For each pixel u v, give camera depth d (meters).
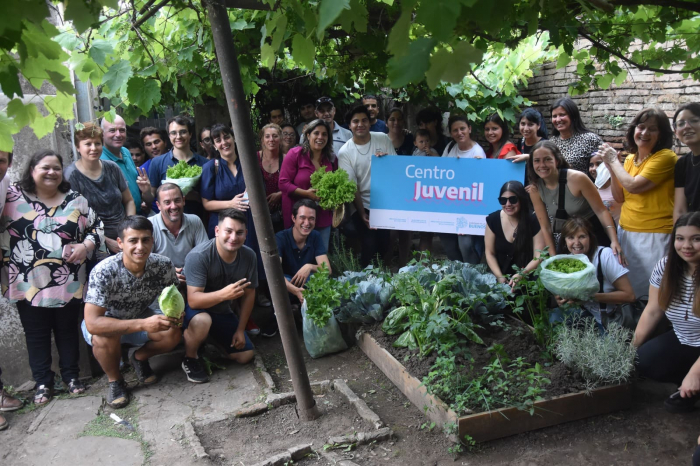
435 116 6.32
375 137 5.92
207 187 5.16
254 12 3.90
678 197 4.09
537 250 4.30
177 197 4.49
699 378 3.34
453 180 5.64
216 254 4.29
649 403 3.76
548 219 4.58
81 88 4.81
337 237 5.94
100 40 2.36
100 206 4.46
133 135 7.50
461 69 1.27
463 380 3.55
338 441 3.39
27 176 3.88
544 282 3.92
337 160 5.88
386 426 3.58
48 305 3.92
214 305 4.29
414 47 1.23
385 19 3.50
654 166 4.19
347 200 5.20
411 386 3.82
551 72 8.03
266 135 5.49
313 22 1.87
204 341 4.75
